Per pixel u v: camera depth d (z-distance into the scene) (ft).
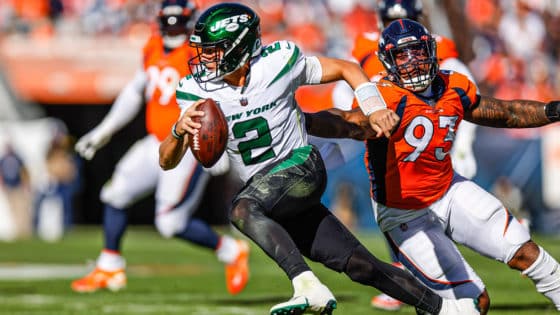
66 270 108.78
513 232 52.70
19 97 165.89
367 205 151.43
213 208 178.19
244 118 48.80
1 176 163.94
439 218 54.65
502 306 68.18
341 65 49.75
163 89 79.77
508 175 144.87
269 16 178.09
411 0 66.85
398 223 55.06
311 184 48.65
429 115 52.21
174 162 50.65
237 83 48.75
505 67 166.81
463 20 103.76
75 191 169.58
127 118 83.05
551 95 170.81
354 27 177.78
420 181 53.78
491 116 53.26
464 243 54.65
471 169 69.82
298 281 44.73
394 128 48.39
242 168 50.29
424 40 51.31
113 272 84.33
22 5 182.09
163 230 80.79
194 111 46.80
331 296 44.62
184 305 72.28
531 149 145.18
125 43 162.50
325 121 51.57
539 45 173.17
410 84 51.93
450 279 53.52
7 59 166.30
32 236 165.58
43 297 78.84
